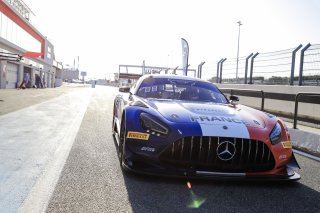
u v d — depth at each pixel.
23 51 29.06
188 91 4.27
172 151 2.88
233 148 2.87
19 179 2.95
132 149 3.02
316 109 7.57
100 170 3.31
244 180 2.91
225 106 3.76
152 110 3.23
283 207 2.53
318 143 5.05
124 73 33.00
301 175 3.51
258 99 10.68
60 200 2.47
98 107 11.80
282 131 3.18
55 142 4.74
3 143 4.52
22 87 26.42
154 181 3.00
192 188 2.87
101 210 2.31
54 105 11.48
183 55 16.36
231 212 2.38
